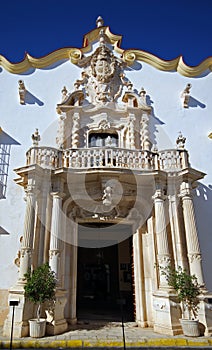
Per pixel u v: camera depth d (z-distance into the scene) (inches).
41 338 284.8
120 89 509.0
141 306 370.3
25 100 491.5
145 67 538.3
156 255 382.3
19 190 426.3
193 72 537.3
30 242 343.0
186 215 370.9
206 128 494.9
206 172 460.4
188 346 271.3
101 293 617.6
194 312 316.8
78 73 522.3
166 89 523.2
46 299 309.9
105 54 517.7
